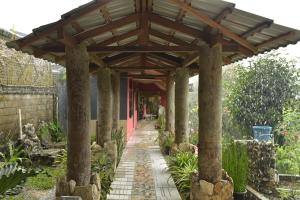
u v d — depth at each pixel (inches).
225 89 526.9
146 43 183.5
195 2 127.6
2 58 305.9
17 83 339.0
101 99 271.6
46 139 385.1
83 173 161.0
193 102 719.1
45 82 427.2
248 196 226.8
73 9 130.1
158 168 292.7
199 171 167.5
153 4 149.3
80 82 159.9
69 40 147.6
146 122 824.9
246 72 478.6
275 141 440.1
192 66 294.0
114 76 356.5
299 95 462.6
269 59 470.0
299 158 324.8
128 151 390.9
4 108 308.8
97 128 274.7
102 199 185.5
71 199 130.8
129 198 204.8
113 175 249.3
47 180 242.1
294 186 271.0
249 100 471.8
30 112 374.9
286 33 142.3
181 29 160.9
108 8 141.9
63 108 481.4
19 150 295.1
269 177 247.6
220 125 164.4
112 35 194.1
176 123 300.8
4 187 111.5
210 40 159.2
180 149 288.7
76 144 159.8
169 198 204.8
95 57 226.8
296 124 383.6
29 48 165.0
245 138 452.8
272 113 459.8
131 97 559.8
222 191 161.0
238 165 206.1
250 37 160.1
